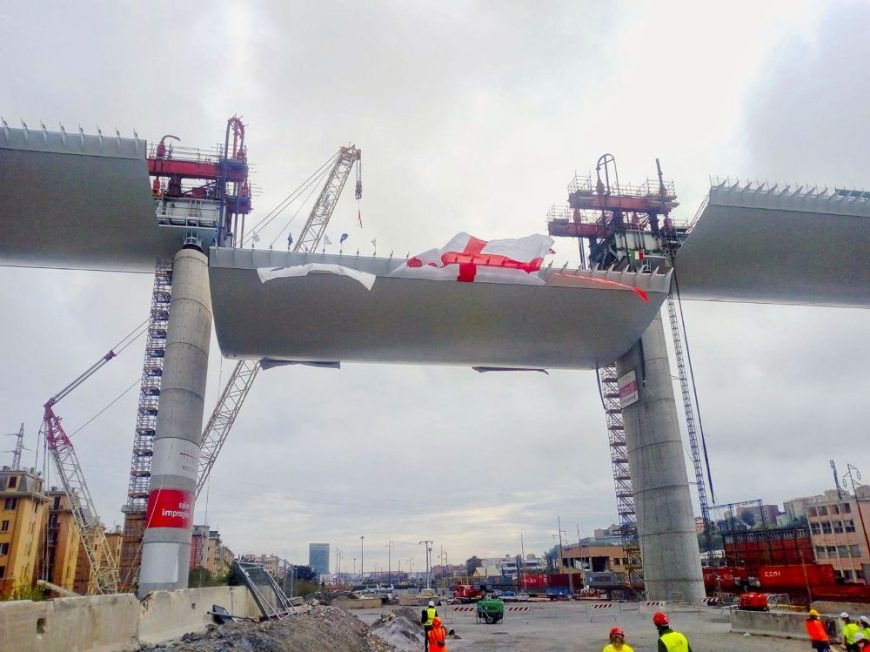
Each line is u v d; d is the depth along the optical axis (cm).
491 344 5025
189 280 4266
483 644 2614
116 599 1241
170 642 1478
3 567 6147
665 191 5931
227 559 12706
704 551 10144
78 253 4544
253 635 1472
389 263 4375
